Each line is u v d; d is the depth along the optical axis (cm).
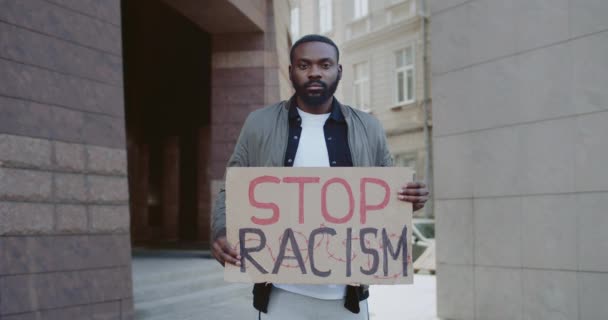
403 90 2022
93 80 484
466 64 554
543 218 481
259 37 923
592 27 451
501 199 517
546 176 480
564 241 464
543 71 486
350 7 2228
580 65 459
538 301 482
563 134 469
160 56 1299
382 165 215
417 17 1933
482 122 537
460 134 557
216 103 923
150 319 553
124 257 500
